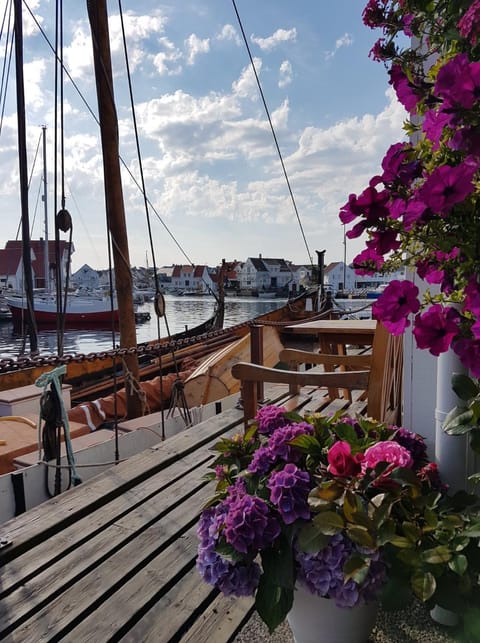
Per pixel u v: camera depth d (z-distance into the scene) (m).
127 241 5.15
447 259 1.02
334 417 1.41
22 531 1.77
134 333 5.13
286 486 1.11
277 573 1.10
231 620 1.37
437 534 1.06
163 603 1.44
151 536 1.79
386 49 1.19
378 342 1.91
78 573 1.56
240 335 9.86
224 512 1.22
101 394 6.75
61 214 4.07
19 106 5.78
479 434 1.13
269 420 1.43
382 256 1.07
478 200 0.93
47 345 19.78
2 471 2.96
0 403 3.99
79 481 2.58
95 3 4.77
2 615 1.37
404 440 1.41
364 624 1.19
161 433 3.76
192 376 5.61
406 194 0.98
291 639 1.32
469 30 0.92
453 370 1.45
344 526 1.06
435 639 1.25
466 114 0.85
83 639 1.29
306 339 10.06
